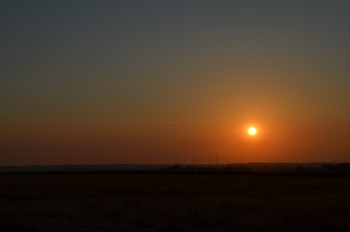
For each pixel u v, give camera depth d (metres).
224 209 23.38
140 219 20.03
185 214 21.36
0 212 22.31
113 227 18.84
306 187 63.59
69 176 115.19
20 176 115.81
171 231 18.02
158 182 82.19
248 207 24.44
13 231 17.64
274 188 61.22
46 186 67.50
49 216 21.53
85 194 48.88
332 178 100.19
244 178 100.62
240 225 19.12
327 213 22.03
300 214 21.48
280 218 20.75
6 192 50.47
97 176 115.00
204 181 85.94
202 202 29.58
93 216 21.81
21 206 25.47
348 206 24.81
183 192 52.78
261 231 18.25
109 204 26.27
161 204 27.84
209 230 18.42
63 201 35.38
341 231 18.36
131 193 51.09
